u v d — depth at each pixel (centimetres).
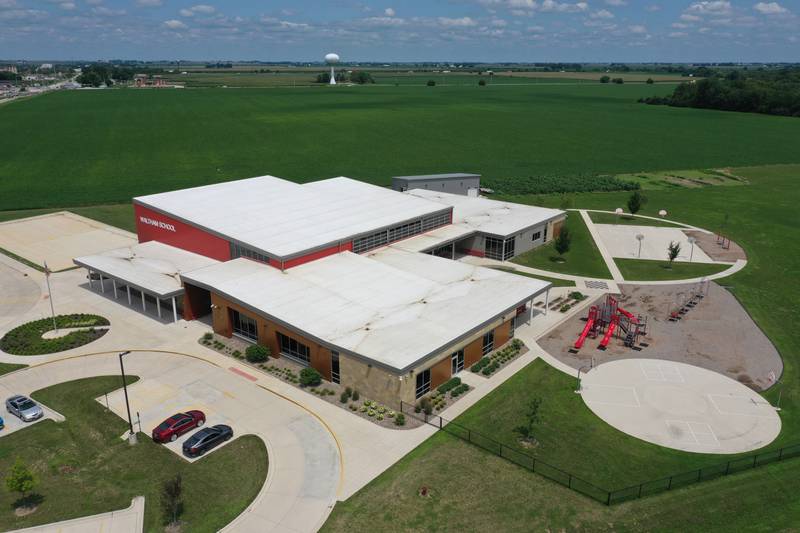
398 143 15925
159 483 3262
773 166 13400
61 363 4609
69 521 2988
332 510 3072
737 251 7525
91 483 3269
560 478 3341
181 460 3466
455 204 8450
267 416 3909
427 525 2978
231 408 4000
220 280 5141
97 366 4566
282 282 5156
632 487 3269
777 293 6184
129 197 9950
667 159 14125
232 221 6150
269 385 4297
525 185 11012
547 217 7738
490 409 4016
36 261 6944
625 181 11475
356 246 6056
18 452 3534
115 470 3378
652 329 5291
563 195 10550
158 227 6562
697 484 3309
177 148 14812
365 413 3934
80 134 16825
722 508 3123
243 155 14012
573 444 3653
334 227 6175
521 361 4694
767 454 3559
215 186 7275
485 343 4700
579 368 4588
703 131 18600
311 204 6862
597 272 6750
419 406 3972
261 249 5497
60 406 4019
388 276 5403
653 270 6825
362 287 5150
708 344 5003
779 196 10556
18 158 13350
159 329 5209
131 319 5409
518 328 5278
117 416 3900
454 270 5675
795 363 4672
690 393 4238
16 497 3158
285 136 16775
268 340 4691
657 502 3161
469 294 5100
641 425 3856
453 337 4303
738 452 3591
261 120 19950
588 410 4019
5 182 11081
